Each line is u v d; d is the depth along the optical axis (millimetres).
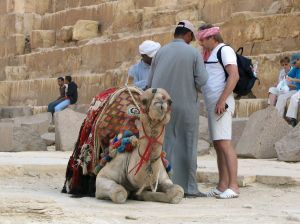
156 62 11234
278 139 17609
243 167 14922
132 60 34062
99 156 10484
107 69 35812
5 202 8078
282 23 26266
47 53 40344
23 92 40125
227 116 11172
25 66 41906
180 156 11039
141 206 9562
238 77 11102
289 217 8664
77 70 37938
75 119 21219
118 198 9742
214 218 8656
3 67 43719
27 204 8102
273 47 26328
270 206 10023
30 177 13484
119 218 8445
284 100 20266
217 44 11352
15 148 20984
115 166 10055
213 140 11273
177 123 11008
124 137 9992
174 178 10992
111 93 10930
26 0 44312
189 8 31953
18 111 36469
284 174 12898
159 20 33562
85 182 10836
